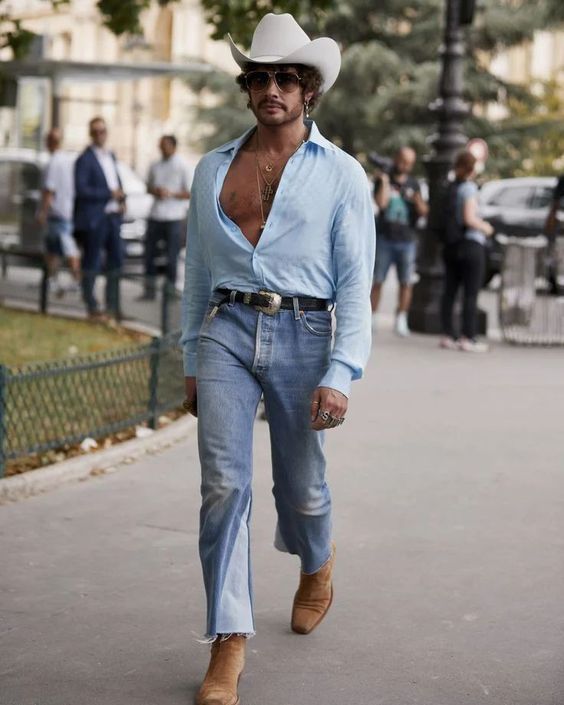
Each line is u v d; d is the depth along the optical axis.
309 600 5.32
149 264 18.00
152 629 5.38
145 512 7.17
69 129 67.94
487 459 8.67
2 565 6.19
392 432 9.50
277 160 4.70
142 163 65.94
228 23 13.74
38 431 8.51
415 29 44.59
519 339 15.19
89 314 15.45
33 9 74.19
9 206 21.58
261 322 4.67
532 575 6.16
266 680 4.85
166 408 9.52
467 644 5.25
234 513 4.61
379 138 44.12
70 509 7.20
